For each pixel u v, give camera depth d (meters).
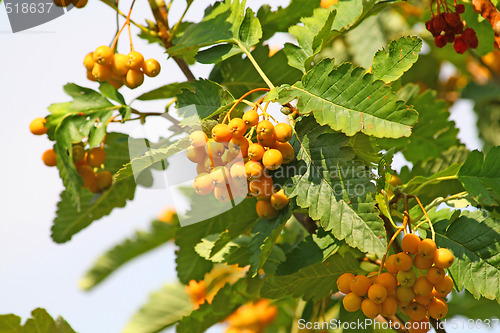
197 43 1.09
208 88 1.04
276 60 1.13
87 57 1.08
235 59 1.13
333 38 1.07
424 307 1.00
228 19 1.09
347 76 0.99
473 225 1.03
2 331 1.08
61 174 1.09
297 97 1.00
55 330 1.09
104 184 1.11
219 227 1.12
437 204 1.05
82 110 1.09
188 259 1.13
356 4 1.07
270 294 1.05
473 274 1.02
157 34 1.13
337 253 1.05
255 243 1.02
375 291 0.98
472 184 1.03
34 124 1.09
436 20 1.07
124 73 1.07
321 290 1.06
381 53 1.02
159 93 1.12
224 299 1.11
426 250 0.98
